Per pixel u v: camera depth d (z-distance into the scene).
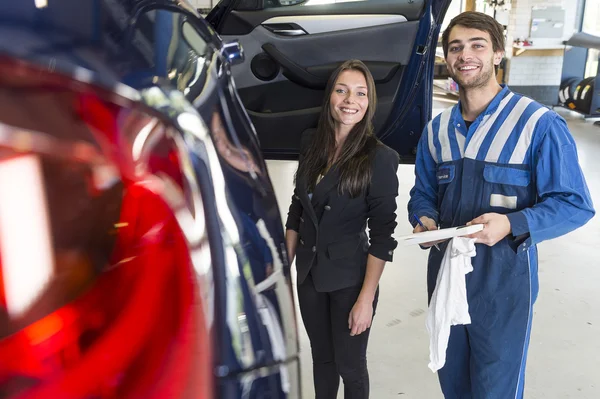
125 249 0.61
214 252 0.67
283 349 0.74
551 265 3.53
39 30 0.58
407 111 3.14
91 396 0.57
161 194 0.63
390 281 3.29
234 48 0.90
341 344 1.87
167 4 0.77
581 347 2.62
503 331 1.64
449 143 1.71
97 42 0.62
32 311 0.57
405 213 4.57
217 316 0.66
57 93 0.59
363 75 1.77
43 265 0.58
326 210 1.78
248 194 0.74
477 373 1.71
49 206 0.58
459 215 1.68
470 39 1.60
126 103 0.61
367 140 1.79
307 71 3.10
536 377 2.38
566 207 1.52
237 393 0.68
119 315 0.60
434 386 2.33
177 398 0.60
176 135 0.65
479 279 1.64
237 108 0.81
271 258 0.75
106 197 0.60
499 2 9.55
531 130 1.55
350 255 1.80
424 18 3.01
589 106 8.31
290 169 5.66
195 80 0.72
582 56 9.29
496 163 1.61
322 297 1.90
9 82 0.57
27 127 0.57
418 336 2.71
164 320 0.62
